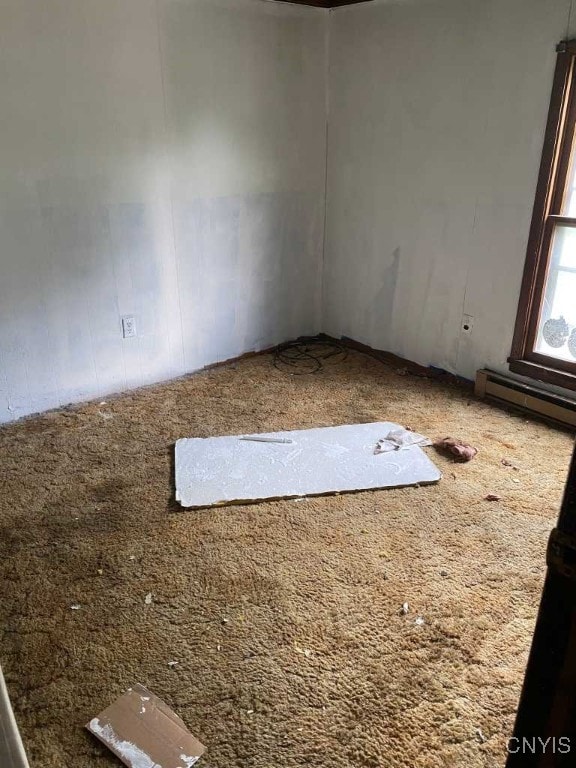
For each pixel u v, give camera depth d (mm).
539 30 2645
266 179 3605
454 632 1764
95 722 1495
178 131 3141
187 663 1663
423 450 2758
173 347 3529
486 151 2994
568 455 2719
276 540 2152
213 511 2312
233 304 3723
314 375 3627
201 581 1958
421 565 2033
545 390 3037
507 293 3092
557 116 2666
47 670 1639
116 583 1948
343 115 3674
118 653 1693
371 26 3357
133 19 2820
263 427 2961
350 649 1704
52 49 2631
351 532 2197
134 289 3246
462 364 3430
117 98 2883
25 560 2043
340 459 2656
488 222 3082
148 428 2955
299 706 1539
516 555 2084
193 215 3344
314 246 4027
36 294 2912
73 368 3158
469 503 2373
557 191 2812
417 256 3486
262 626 1783
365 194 3684
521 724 856
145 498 2393
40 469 2592
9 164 2658
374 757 1414
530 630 1772
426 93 3186
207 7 3049
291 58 3480
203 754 1419
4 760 799
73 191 2875
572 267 2865
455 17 2949
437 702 1551
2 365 2904
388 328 3799
